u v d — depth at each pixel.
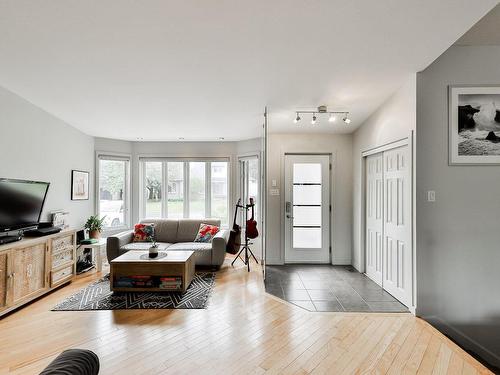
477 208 2.48
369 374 1.78
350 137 4.45
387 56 2.13
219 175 5.55
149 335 2.22
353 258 4.33
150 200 5.55
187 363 1.87
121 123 4.11
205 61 2.20
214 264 3.99
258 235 4.58
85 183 4.65
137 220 5.41
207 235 4.45
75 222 4.38
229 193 5.44
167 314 2.60
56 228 3.27
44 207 3.61
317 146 4.47
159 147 5.46
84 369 0.81
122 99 3.08
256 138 5.13
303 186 4.53
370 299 2.97
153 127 4.34
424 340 2.16
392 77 2.53
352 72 2.41
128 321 2.46
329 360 1.92
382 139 3.19
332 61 2.20
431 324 2.48
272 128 4.22
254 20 1.67
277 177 4.48
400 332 2.28
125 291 3.13
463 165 2.49
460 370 1.82
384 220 3.26
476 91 2.50
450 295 2.49
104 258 4.67
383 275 3.29
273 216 4.46
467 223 2.48
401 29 1.77
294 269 4.15
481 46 2.50
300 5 1.54
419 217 2.48
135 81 2.59
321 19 1.66
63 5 1.53
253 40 1.90
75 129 4.36
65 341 2.13
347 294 3.12
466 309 2.49
